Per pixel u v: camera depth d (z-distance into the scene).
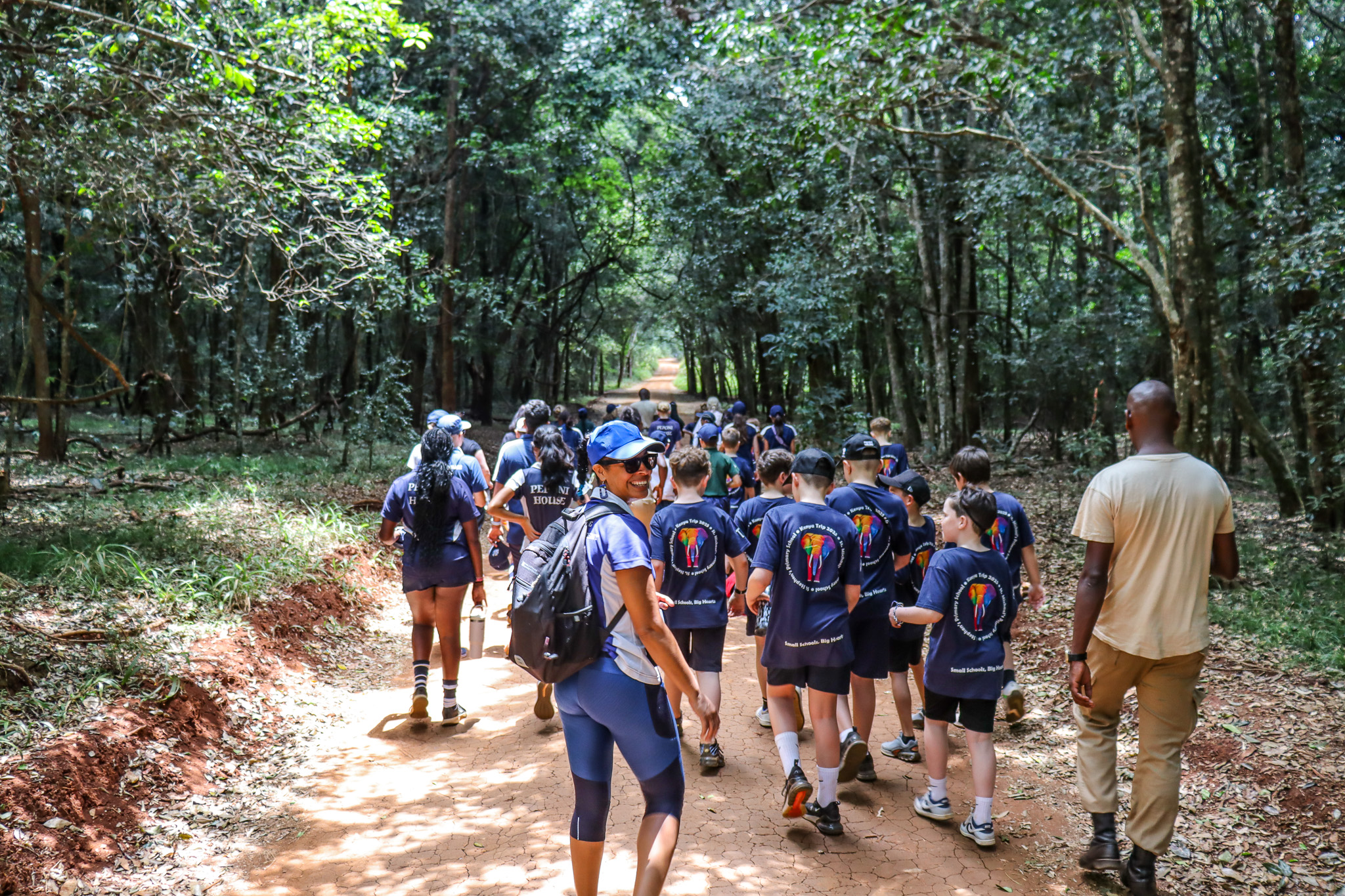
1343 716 4.99
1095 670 3.92
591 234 35.06
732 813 4.42
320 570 8.12
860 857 4.00
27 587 6.36
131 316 22.19
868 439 5.03
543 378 36.81
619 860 3.93
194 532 8.57
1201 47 13.87
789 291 18.56
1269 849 4.02
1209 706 5.30
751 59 11.93
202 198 8.64
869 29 10.03
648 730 3.10
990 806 4.13
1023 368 19.30
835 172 18.36
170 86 7.66
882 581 4.77
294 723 5.56
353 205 9.38
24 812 3.71
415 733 5.57
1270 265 9.16
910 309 23.73
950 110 17.11
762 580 4.21
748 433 11.36
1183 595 3.70
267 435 18.22
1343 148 12.77
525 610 3.08
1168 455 3.78
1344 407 9.95
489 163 25.80
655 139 30.20
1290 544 9.65
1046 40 11.85
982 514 4.24
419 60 22.27
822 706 4.20
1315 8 13.99
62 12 7.36
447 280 22.20
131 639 5.45
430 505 5.57
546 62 22.27
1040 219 14.70
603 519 3.13
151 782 4.38
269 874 3.84
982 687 4.15
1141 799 3.74
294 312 18.31
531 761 5.09
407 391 17.72
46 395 13.94
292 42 8.74
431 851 4.05
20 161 7.98
